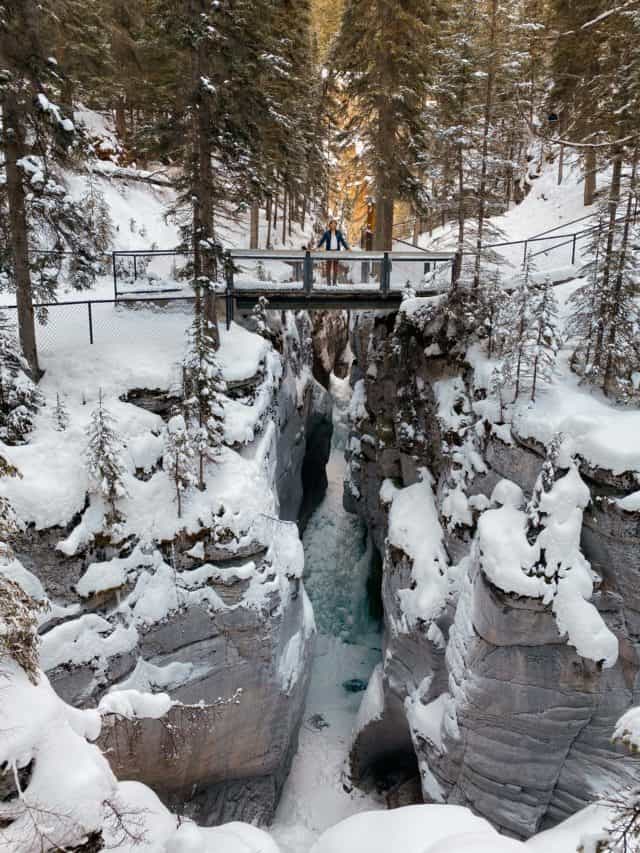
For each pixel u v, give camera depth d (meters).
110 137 30.81
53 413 12.55
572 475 10.74
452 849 8.16
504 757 11.41
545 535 10.59
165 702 9.02
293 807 14.55
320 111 26.58
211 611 12.45
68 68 21.19
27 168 11.62
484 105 14.66
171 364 14.18
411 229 33.16
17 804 5.23
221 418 13.45
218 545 12.59
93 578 11.54
